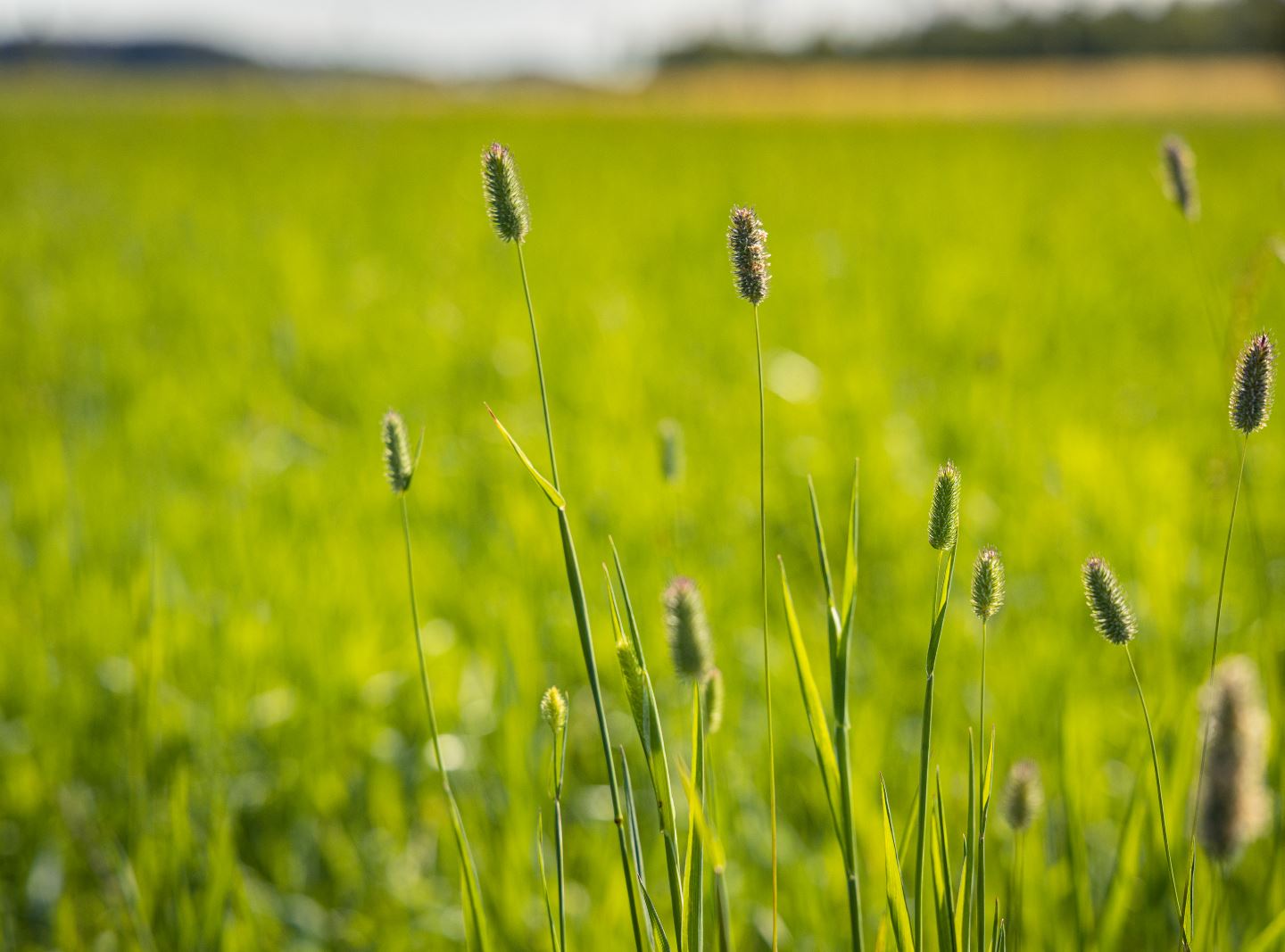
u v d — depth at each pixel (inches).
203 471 224.7
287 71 5836.6
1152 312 342.3
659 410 254.1
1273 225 484.1
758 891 109.3
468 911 59.2
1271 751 89.4
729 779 116.7
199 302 377.1
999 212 570.6
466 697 148.6
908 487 208.8
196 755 128.4
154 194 676.7
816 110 2618.1
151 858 101.7
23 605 158.6
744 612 161.3
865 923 104.1
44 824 125.0
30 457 208.2
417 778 135.8
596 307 360.8
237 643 147.6
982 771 55.6
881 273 412.8
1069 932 85.6
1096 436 217.2
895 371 286.4
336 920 117.6
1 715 141.6
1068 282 388.2
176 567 172.7
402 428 58.9
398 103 2615.7
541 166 837.2
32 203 643.5
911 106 2933.1
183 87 3902.6
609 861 112.6
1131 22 3452.3
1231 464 164.4
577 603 51.9
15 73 5044.3
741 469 216.5
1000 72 3494.1
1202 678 113.3
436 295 386.3
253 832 130.3
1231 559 163.2
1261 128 1288.1
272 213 590.9
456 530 194.2
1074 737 105.6
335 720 140.4
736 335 325.1
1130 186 674.2
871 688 143.9
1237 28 3351.4
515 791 116.3
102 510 187.5
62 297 372.5
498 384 282.7
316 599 162.1
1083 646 147.3
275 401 264.7
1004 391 247.1
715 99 3321.9
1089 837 112.3
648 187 695.7
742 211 50.1
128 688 135.6
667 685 147.9
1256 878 91.4
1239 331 100.3
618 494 194.5
